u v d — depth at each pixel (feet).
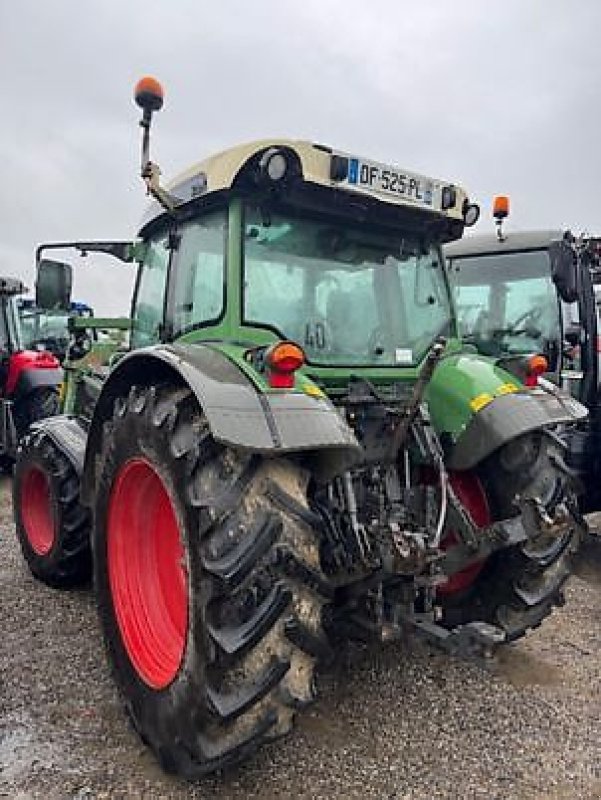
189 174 9.75
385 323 10.27
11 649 11.03
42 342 38.88
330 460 7.79
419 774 8.09
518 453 9.91
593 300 16.53
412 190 9.83
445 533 9.32
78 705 9.43
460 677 10.28
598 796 7.80
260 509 7.25
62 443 13.02
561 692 10.02
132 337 12.44
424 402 10.11
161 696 8.05
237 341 8.96
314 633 7.23
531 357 10.35
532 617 10.15
